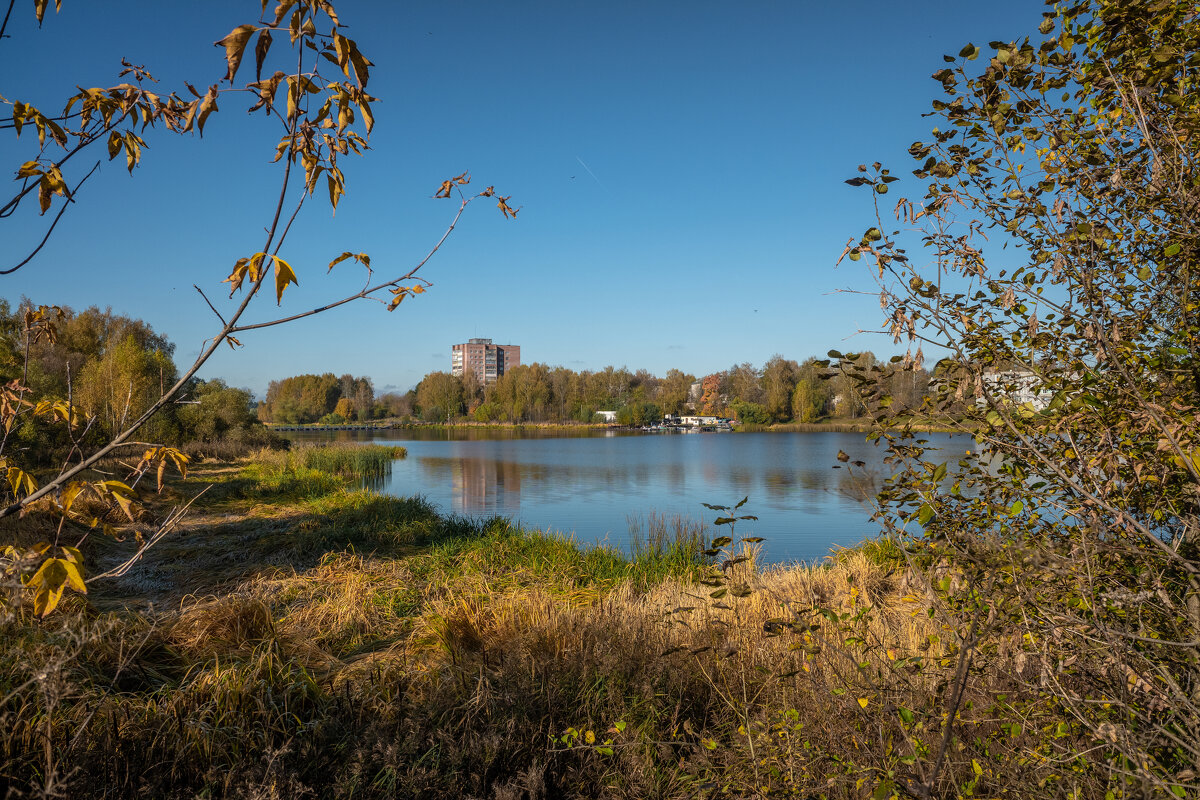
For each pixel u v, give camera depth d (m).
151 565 7.94
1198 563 1.88
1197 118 1.81
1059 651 2.01
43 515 7.37
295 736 2.90
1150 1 1.78
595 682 3.48
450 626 4.75
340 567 7.91
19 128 1.56
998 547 1.96
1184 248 1.87
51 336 1.82
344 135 1.48
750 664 3.57
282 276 1.35
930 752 2.19
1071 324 2.10
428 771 2.68
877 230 2.15
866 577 6.12
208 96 1.26
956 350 2.02
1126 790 1.75
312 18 1.29
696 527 10.85
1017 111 2.10
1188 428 1.72
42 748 2.31
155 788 2.41
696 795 2.64
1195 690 1.91
